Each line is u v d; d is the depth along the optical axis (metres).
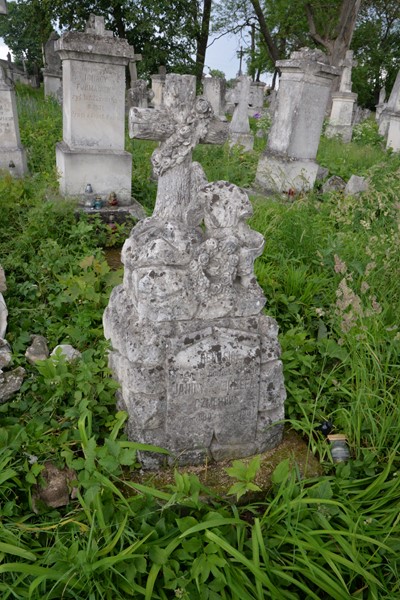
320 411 3.06
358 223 5.64
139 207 6.27
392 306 3.89
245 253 2.56
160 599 2.05
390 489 2.51
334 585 2.07
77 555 1.97
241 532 2.30
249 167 8.73
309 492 2.46
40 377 2.97
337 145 12.25
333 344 3.40
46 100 15.13
